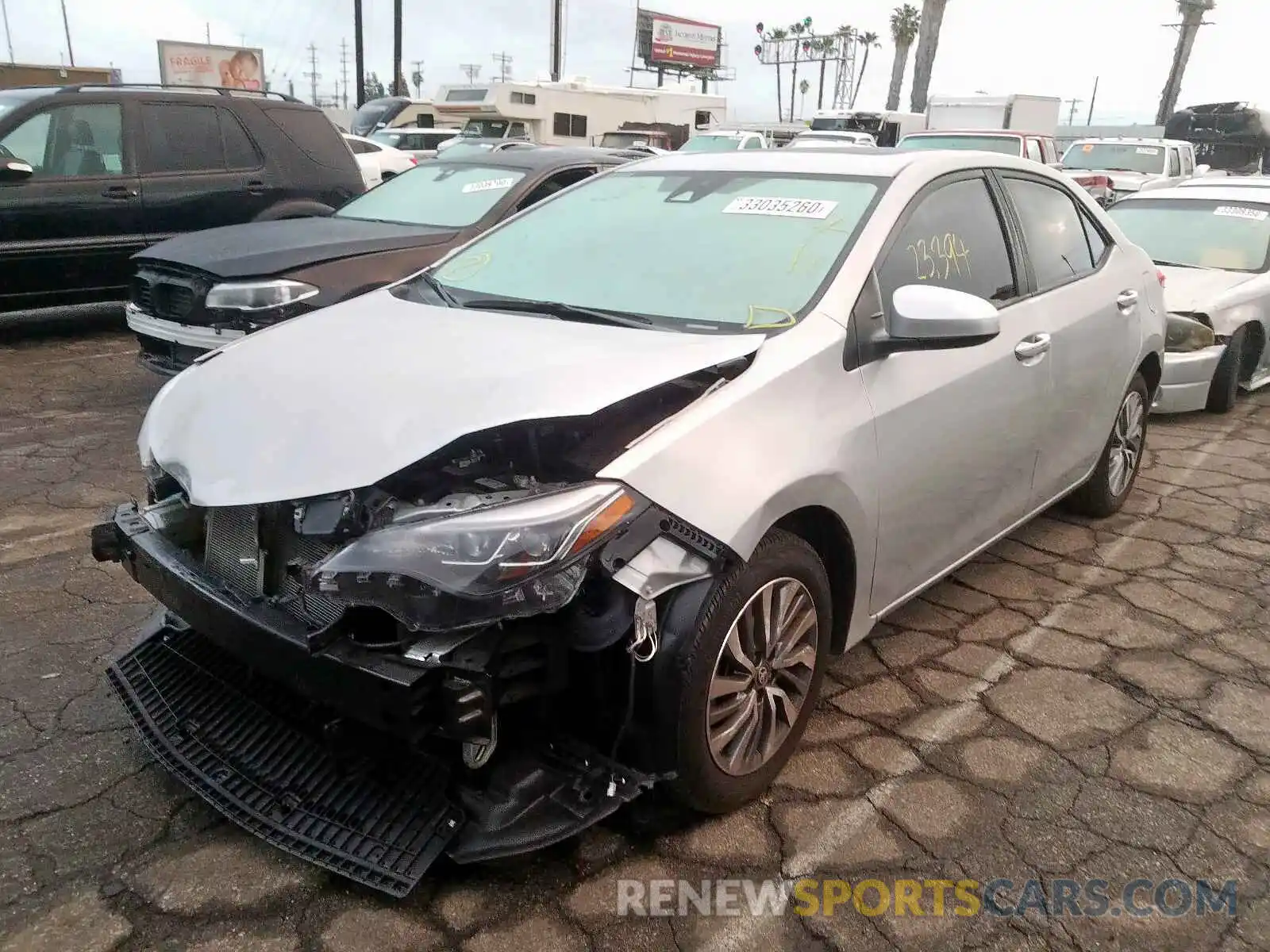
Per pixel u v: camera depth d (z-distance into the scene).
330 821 2.42
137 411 6.45
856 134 17.33
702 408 2.53
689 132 27.09
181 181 8.18
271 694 2.77
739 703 2.61
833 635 3.05
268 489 2.39
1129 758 3.05
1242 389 7.61
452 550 2.15
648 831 2.65
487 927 2.31
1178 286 7.07
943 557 3.47
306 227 6.47
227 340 5.61
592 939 2.29
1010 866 2.58
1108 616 3.98
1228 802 2.86
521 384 2.46
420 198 7.04
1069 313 4.00
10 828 2.58
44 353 8.06
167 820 2.63
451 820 2.35
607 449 2.48
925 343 2.87
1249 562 4.54
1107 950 2.33
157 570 2.68
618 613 2.33
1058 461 4.13
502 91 24.55
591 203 3.81
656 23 57.25
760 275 3.08
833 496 2.74
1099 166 18.67
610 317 3.00
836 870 2.54
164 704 2.84
